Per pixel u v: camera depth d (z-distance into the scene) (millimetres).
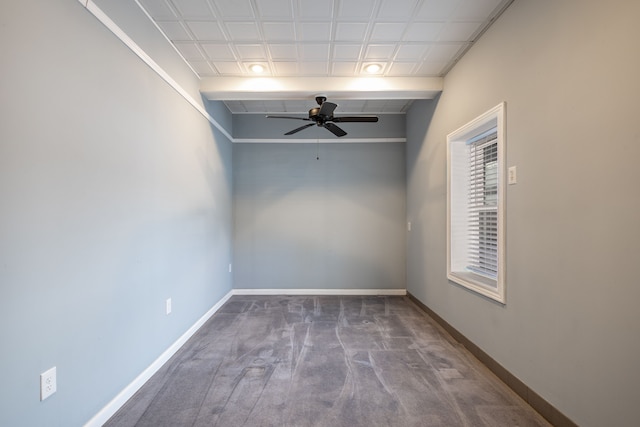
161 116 2375
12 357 1187
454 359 2449
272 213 4629
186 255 2842
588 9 1442
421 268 3850
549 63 1690
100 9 1664
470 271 2930
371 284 4602
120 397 1818
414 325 3246
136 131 2025
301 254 4625
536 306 1793
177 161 2658
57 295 1391
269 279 4617
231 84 3193
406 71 3092
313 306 3965
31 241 1264
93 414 1611
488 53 2332
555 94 1648
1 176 1145
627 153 1265
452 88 2979
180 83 2729
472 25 2322
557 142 1633
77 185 1506
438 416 1737
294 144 4645
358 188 4633
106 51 1722
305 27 2361
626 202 1269
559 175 1620
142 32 2100
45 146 1328
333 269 4617
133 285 1984
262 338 2883
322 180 4641
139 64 2064
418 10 2160
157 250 2299
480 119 2410
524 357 1894
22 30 1220
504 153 2098
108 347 1735
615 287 1312
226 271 4230
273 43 2584
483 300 2377
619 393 1291
